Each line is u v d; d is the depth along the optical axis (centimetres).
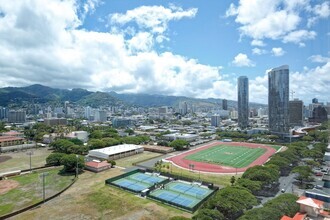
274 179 7975
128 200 7288
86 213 6384
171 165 11806
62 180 9281
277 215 5184
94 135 18925
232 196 6125
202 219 5209
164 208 6738
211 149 16300
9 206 6875
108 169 10950
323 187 6538
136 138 17625
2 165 11731
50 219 6050
